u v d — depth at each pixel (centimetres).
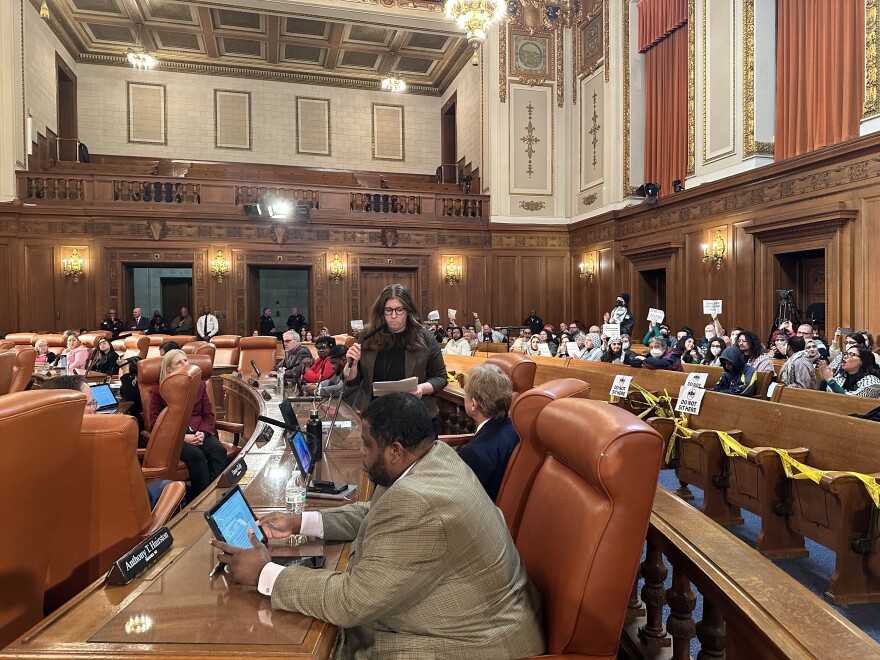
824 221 880
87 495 204
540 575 154
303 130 1952
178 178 1436
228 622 129
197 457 407
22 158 1390
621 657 187
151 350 1000
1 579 146
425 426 157
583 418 149
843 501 290
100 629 124
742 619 123
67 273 1383
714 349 828
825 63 912
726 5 1083
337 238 1534
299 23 1656
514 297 1627
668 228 1258
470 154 1812
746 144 1046
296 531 175
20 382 555
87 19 1591
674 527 171
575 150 1614
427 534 136
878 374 495
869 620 274
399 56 1847
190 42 1755
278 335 1585
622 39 1400
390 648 141
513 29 1619
